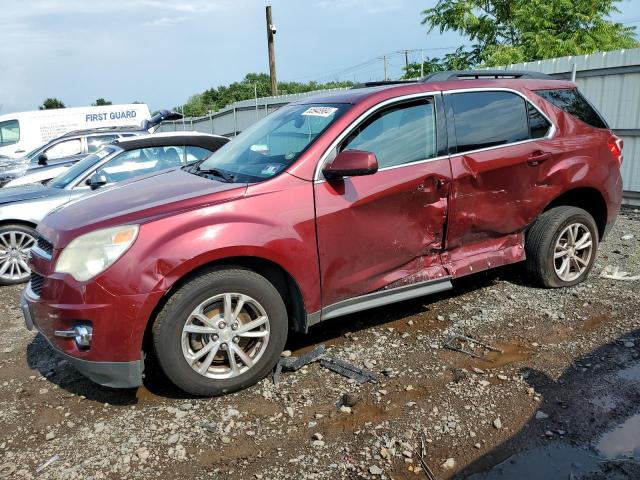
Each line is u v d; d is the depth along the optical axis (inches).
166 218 125.6
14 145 650.2
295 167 139.6
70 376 150.3
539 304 180.2
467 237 167.6
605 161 189.8
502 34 671.8
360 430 118.6
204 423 123.4
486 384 133.9
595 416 120.5
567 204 195.2
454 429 117.7
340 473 105.8
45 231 140.4
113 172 263.1
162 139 273.9
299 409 127.4
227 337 131.3
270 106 713.0
